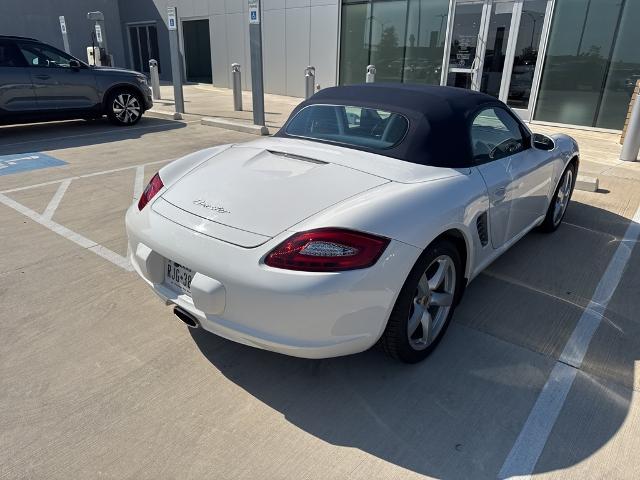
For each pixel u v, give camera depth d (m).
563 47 9.68
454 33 11.16
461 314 3.09
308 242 2.02
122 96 9.59
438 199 2.41
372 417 2.24
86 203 5.06
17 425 2.14
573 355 2.69
